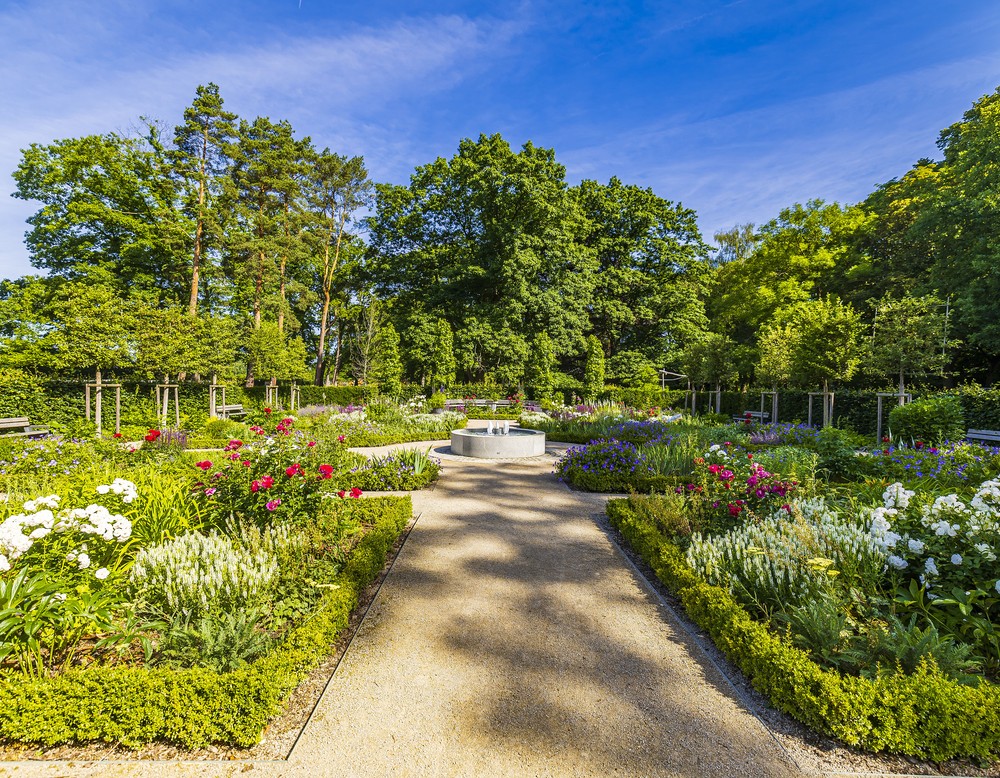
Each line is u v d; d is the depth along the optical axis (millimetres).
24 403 13367
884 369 12742
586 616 4051
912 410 9992
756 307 27672
